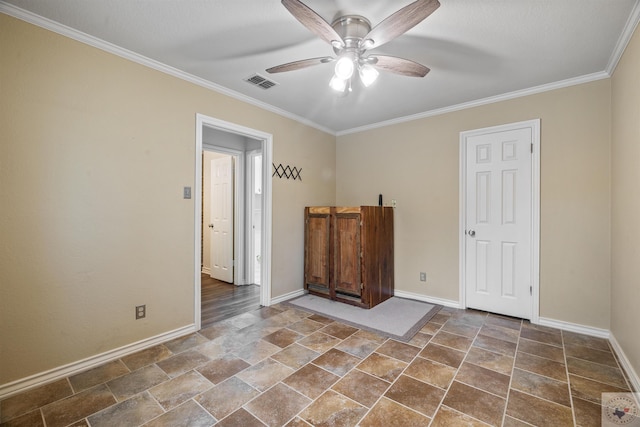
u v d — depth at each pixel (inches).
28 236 73.7
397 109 138.5
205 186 201.5
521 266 118.3
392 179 154.1
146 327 95.5
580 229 106.1
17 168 71.9
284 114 142.9
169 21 76.2
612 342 96.1
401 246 150.9
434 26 76.6
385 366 84.1
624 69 84.4
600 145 102.6
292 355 90.4
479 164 127.6
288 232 146.5
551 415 64.3
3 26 69.5
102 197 85.8
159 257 98.6
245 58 94.7
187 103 105.7
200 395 71.2
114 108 87.9
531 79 107.2
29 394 71.5
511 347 95.3
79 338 82.0
